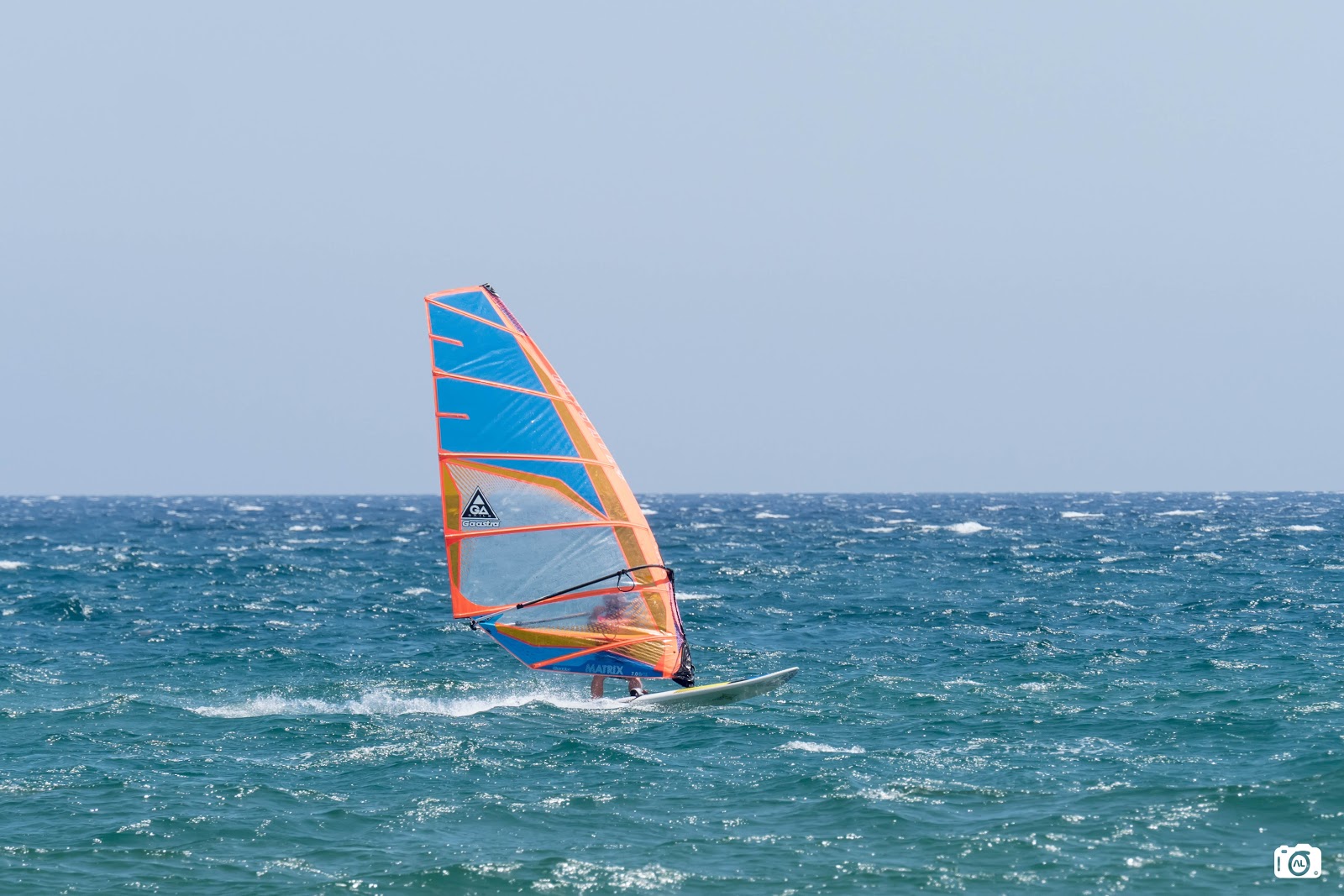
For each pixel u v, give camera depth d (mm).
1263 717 90312
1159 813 65375
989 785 72188
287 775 76438
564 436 99938
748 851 60531
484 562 99500
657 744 85125
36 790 72312
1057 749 81938
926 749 82438
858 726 90812
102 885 56000
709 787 72938
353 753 82438
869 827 63875
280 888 55688
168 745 85312
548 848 61281
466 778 75562
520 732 89438
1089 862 57969
